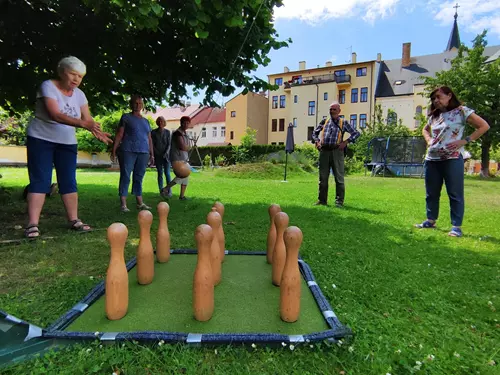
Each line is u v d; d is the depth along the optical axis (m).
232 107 40.09
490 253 3.08
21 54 4.89
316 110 37.19
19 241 3.14
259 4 3.95
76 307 1.75
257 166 16.58
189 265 2.48
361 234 3.74
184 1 3.52
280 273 2.10
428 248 3.22
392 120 29.61
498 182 14.08
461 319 1.83
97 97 6.39
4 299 1.97
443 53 37.72
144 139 5.12
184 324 1.62
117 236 1.67
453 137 3.85
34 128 3.37
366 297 2.07
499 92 18.77
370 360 1.42
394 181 13.28
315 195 7.76
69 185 3.66
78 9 4.22
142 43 5.02
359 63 35.44
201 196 7.20
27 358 1.38
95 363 1.34
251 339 1.46
